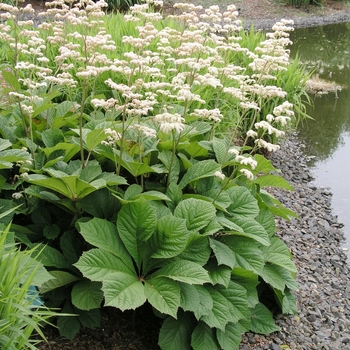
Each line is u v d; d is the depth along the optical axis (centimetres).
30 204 322
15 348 192
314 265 461
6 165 283
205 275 273
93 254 275
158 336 307
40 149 348
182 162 367
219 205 323
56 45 549
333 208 596
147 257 296
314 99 966
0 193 332
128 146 342
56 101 505
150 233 293
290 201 588
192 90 495
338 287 432
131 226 294
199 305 284
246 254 324
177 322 301
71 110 394
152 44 576
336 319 383
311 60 1230
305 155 742
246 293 316
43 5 1375
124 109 287
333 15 1852
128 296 259
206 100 504
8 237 268
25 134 371
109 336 306
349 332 371
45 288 279
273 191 608
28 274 245
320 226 545
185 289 286
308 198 609
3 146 301
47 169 288
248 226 331
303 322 370
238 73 632
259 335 343
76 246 307
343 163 720
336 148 770
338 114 900
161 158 336
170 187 329
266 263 359
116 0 1400
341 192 637
